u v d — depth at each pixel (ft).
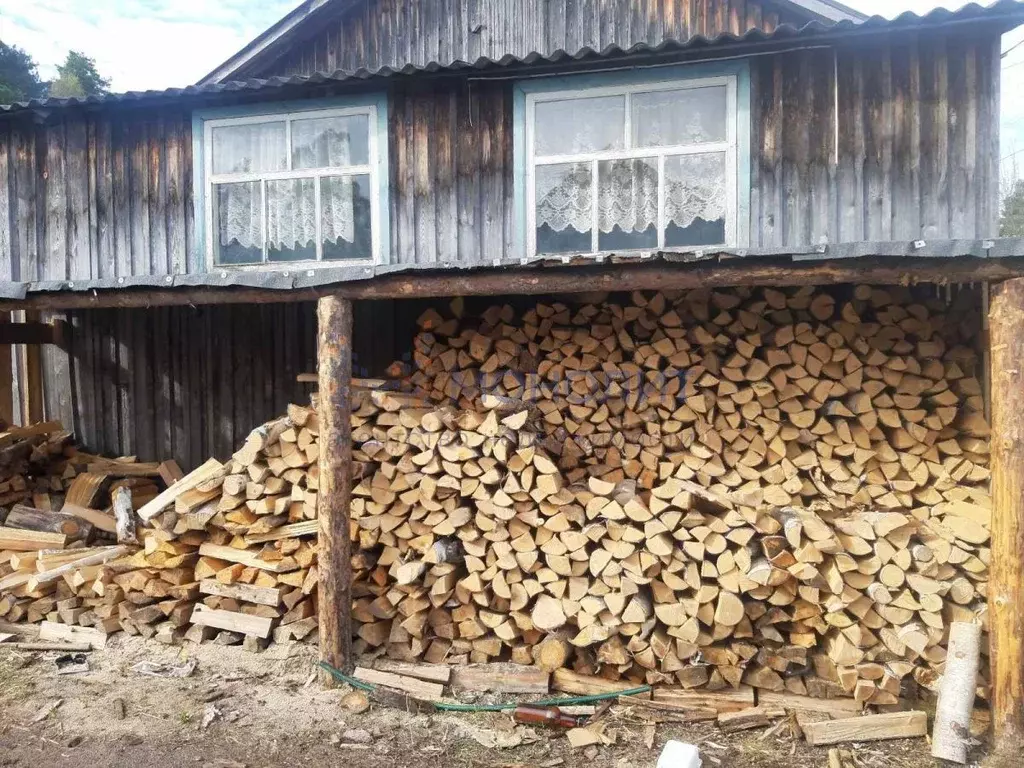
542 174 20.15
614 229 19.79
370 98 21.13
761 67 18.81
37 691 15.33
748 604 14.11
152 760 12.87
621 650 14.58
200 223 22.20
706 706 14.34
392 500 16.06
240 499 16.71
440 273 14.82
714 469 16.26
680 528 14.35
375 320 23.03
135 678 15.93
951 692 12.74
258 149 22.09
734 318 17.61
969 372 16.69
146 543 17.35
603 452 17.54
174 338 26.08
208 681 15.80
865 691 13.53
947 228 17.87
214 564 17.30
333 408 15.46
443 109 20.83
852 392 16.66
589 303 18.53
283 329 25.02
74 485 22.54
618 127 19.71
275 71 28.19
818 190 18.52
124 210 23.03
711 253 13.24
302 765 12.78
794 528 13.75
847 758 12.80
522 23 25.88
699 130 19.26
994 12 16.40
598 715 14.32
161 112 22.61
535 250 20.17
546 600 14.92
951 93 17.85
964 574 14.12
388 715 14.51
